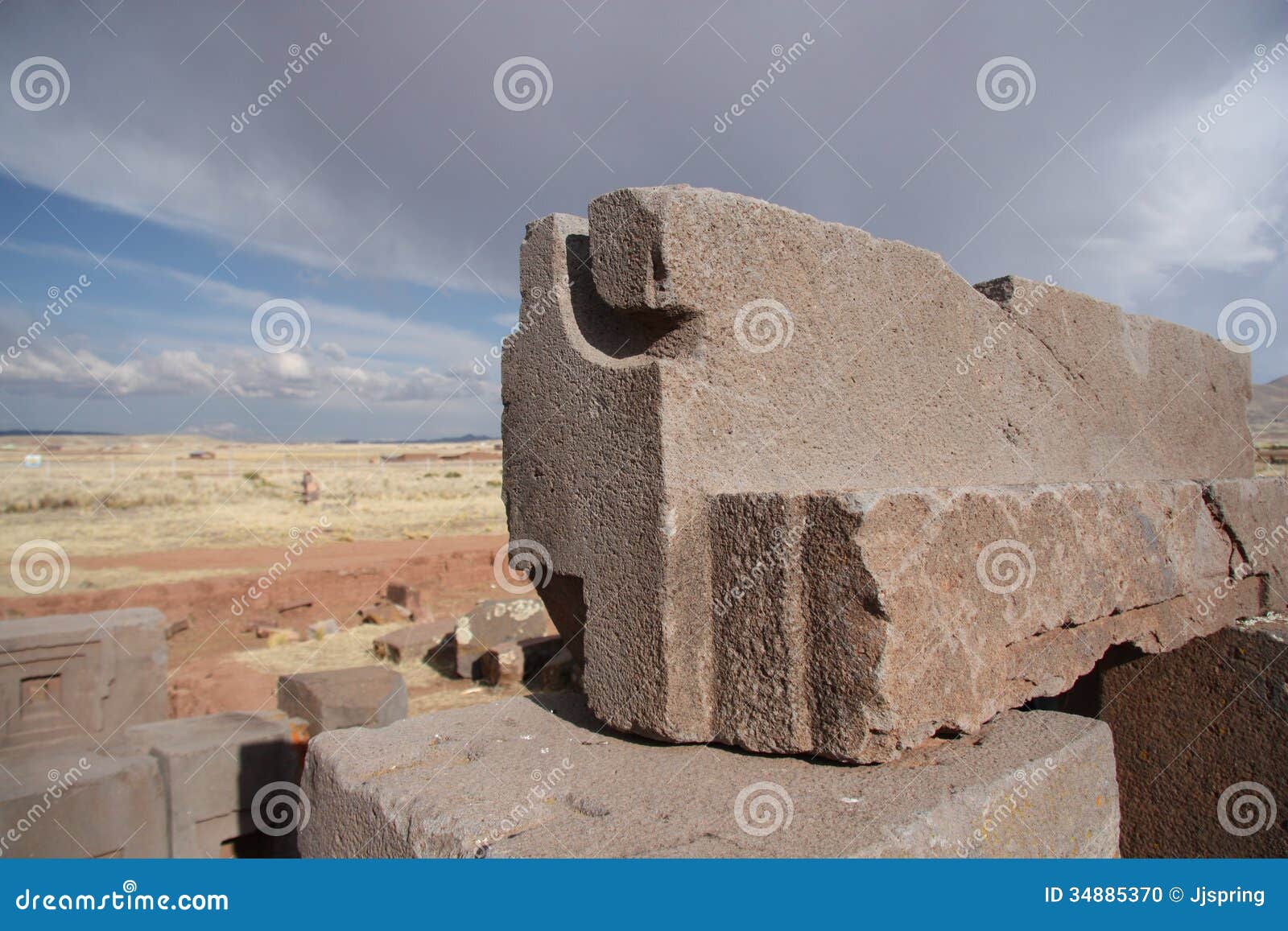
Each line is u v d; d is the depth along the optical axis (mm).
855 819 1821
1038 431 3506
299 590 11758
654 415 2217
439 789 2100
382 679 5969
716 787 2041
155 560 14305
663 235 2199
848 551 1981
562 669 7324
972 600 2188
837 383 2643
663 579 2207
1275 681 3178
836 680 2027
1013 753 2199
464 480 37750
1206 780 3352
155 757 4223
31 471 36969
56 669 4816
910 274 2953
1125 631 2953
